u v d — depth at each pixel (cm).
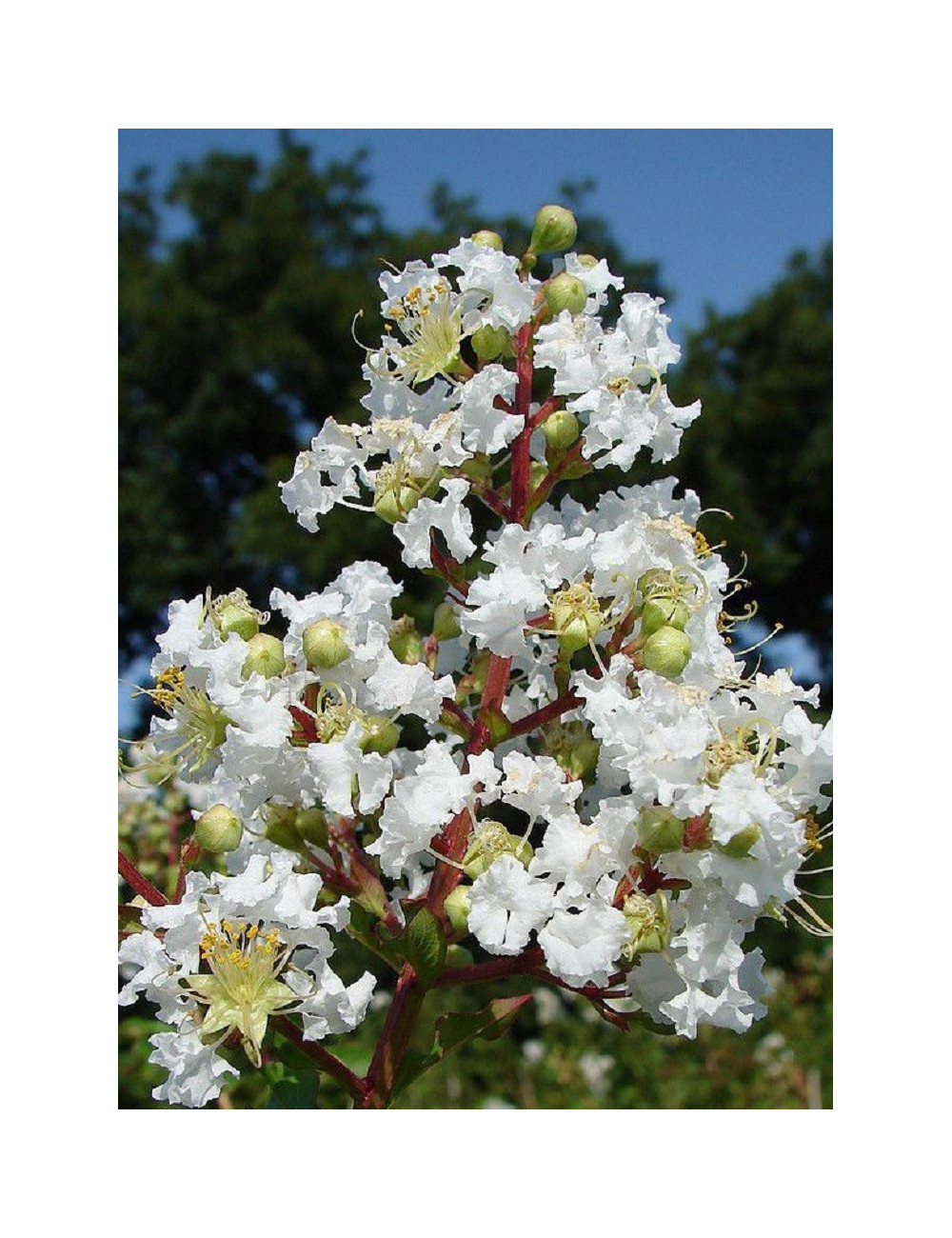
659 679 23
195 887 24
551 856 22
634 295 27
